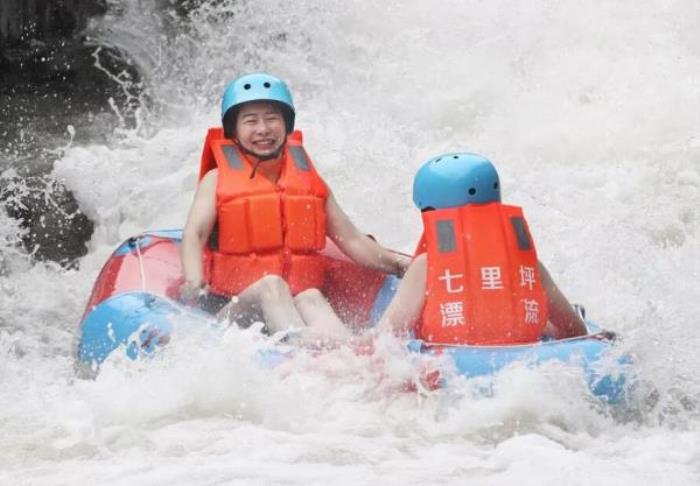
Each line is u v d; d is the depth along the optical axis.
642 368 14.11
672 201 25.86
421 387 13.86
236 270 17.28
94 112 34.22
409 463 12.22
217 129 17.83
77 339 17.30
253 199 17.20
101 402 13.95
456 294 14.75
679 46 32.41
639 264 22.03
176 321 15.84
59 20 39.88
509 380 13.66
